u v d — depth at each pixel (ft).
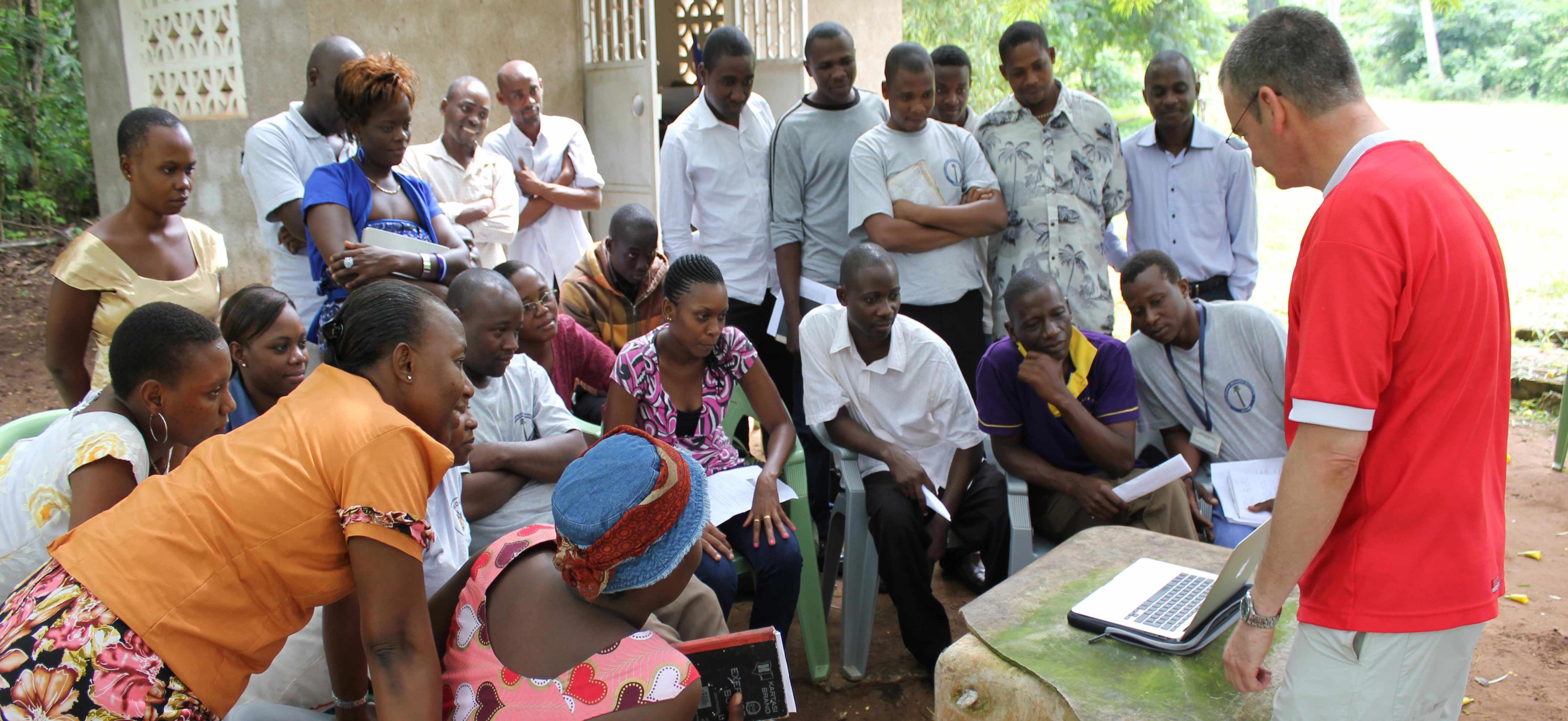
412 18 19.43
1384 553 5.62
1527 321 22.95
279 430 5.60
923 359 11.23
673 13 26.43
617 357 10.60
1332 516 5.47
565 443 9.67
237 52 19.62
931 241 13.00
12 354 23.15
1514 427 18.49
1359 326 5.31
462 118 15.42
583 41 22.06
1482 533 5.65
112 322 10.05
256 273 20.62
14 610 5.56
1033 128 13.51
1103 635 7.14
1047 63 13.20
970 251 13.47
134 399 6.88
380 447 5.41
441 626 6.23
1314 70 5.72
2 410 19.89
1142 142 14.42
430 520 8.29
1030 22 13.23
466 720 5.47
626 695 5.13
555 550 5.92
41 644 5.31
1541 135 54.85
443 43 19.93
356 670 6.71
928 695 10.59
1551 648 11.34
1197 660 6.84
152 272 10.23
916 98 12.92
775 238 13.98
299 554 5.46
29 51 32.58
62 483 6.64
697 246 14.96
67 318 9.94
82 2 23.27
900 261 13.24
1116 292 28.19
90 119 24.03
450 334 5.82
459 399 5.91
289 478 5.41
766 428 10.91
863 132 13.99
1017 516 10.61
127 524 5.55
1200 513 11.11
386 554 5.36
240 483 5.45
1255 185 14.24
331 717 6.78
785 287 13.82
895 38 27.84
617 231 12.56
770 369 15.06
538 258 17.57
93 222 33.14
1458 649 5.79
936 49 15.05
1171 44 49.75
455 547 8.45
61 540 5.72
